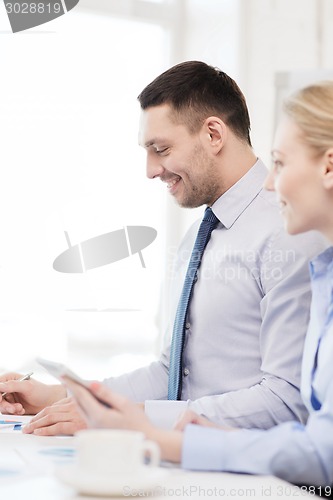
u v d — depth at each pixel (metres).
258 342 1.75
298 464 1.16
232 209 1.84
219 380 1.77
